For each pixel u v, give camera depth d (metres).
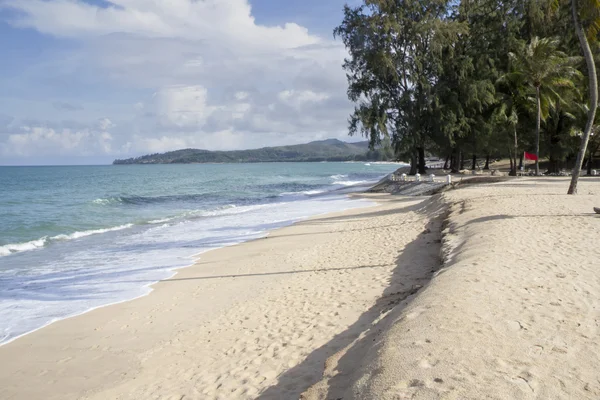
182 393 5.77
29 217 26.66
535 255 8.58
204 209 30.84
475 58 45.12
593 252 8.76
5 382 6.69
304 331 7.23
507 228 11.39
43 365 7.21
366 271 10.66
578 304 5.82
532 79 35.81
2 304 10.32
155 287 11.45
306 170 138.12
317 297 9.04
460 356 4.33
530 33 44.91
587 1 16.53
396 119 44.31
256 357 6.51
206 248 16.44
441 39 40.88
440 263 9.96
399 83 44.50
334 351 6.21
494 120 44.50
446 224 14.30
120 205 34.53
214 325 8.26
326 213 25.23
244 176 92.44
